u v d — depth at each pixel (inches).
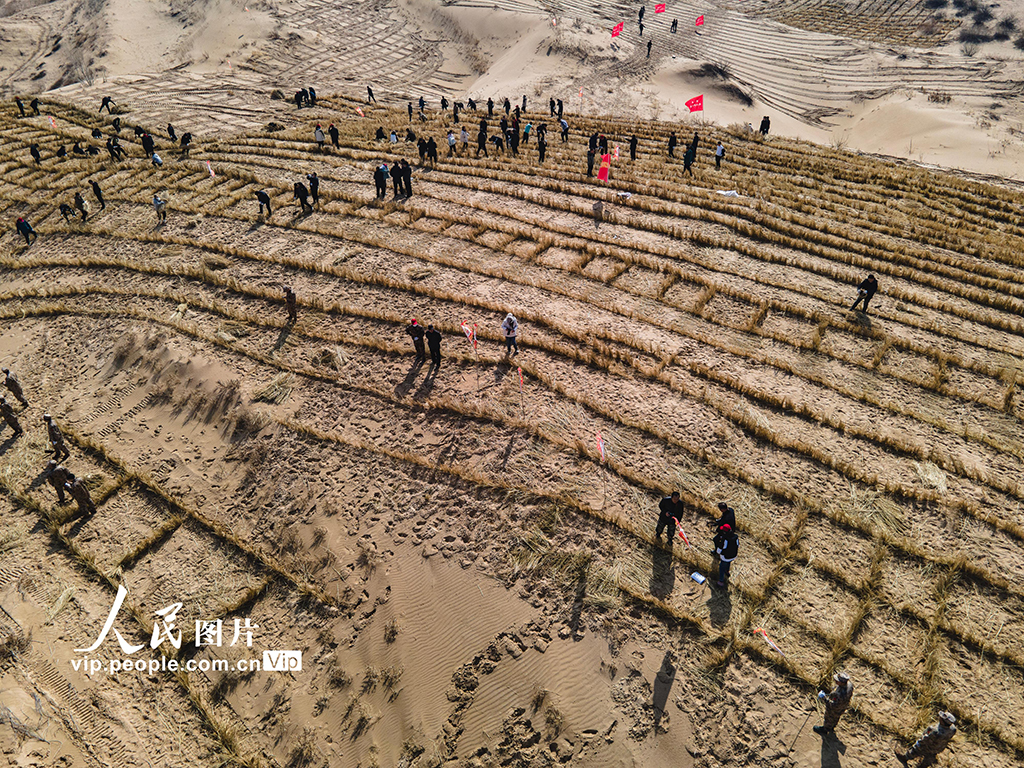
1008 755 422.9
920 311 874.8
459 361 737.6
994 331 838.5
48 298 900.0
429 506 581.9
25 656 502.3
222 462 653.9
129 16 2738.7
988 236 1095.6
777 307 858.1
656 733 432.5
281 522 594.2
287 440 655.8
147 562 574.9
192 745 462.6
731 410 679.7
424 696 468.1
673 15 2819.9
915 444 652.7
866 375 745.6
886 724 433.1
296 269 921.5
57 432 650.2
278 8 2669.8
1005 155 1662.2
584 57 2263.8
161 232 1041.5
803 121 2084.2
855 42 2554.1
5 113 1642.5
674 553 535.2
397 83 2288.4
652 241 1019.9
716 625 489.7
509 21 2554.1
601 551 536.4
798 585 520.1
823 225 1085.8
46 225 1103.0
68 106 1706.4
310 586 544.1
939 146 1758.1
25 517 616.7
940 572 531.2
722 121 1882.4
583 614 495.2
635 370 728.3
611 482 593.9
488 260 950.4
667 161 1398.9
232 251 962.7
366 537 568.4
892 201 1252.5
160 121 1615.4
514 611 502.6
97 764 444.5
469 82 2359.7
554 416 660.7
